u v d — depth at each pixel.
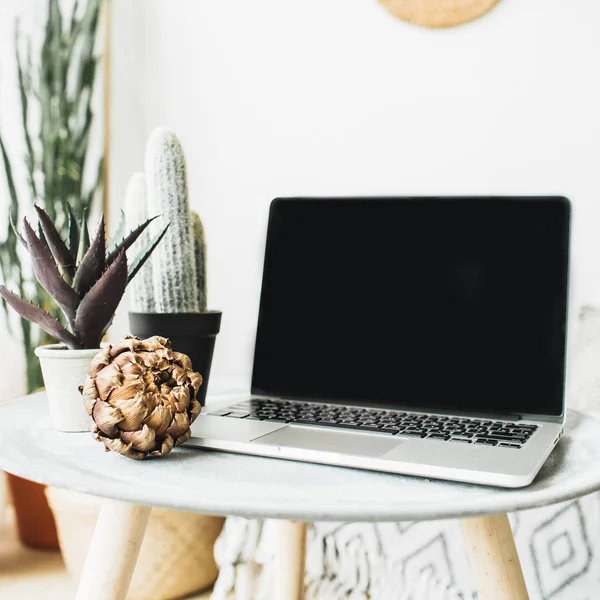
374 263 0.80
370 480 0.46
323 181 1.30
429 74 1.22
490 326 0.73
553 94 1.15
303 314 0.81
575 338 1.09
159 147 0.69
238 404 0.72
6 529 1.36
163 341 0.54
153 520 1.06
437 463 0.45
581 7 1.13
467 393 0.71
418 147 1.24
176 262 0.70
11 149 1.27
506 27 1.17
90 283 0.64
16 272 1.25
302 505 0.39
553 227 0.73
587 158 1.14
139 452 0.50
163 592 1.09
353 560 1.04
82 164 1.35
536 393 0.69
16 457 0.51
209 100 1.38
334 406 0.72
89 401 0.50
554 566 0.91
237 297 1.37
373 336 0.77
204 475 0.47
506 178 1.18
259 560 1.07
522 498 0.41
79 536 1.06
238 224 1.37
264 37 1.34
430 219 0.79
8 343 1.27
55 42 1.31
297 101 1.32
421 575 0.99
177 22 1.40
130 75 1.43
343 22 1.28
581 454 0.56
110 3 1.42
